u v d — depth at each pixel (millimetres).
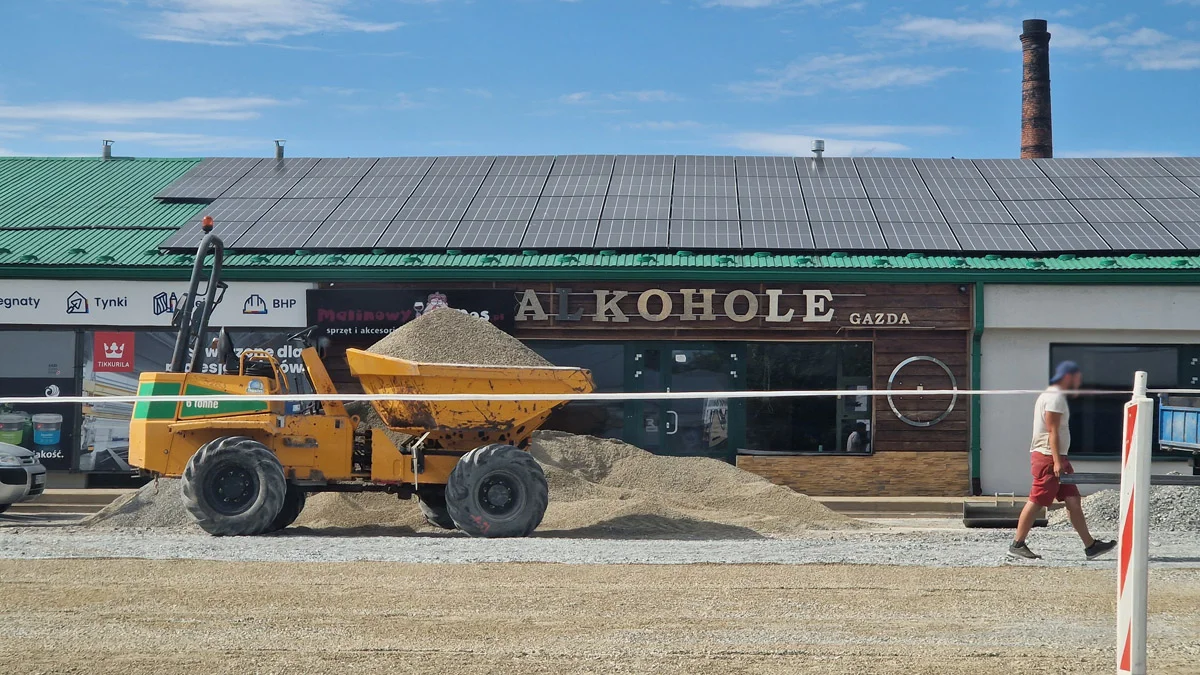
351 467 13969
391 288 21141
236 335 21297
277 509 13242
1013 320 20641
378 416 15469
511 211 23359
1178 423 14750
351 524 15172
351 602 8414
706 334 21234
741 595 8703
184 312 14367
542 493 13484
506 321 21141
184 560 10125
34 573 9469
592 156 26922
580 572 9602
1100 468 20516
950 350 20953
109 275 21359
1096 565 10039
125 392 21469
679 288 21109
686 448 21375
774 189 24656
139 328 21453
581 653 7074
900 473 20922
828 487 20984
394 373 13984
